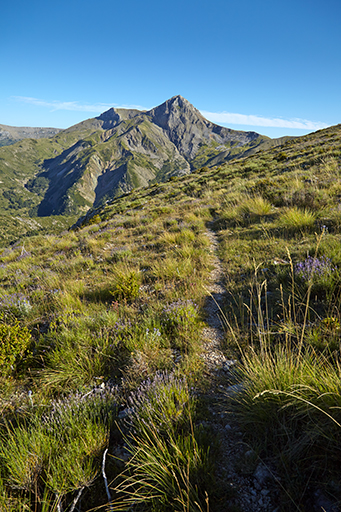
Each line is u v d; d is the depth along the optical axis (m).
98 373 3.44
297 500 1.72
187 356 3.39
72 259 10.22
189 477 1.91
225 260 6.89
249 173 21.73
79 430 2.39
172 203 19.33
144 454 2.14
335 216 7.37
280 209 10.26
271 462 2.01
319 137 34.19
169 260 6.98
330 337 2.89
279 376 2.38
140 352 3.47
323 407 2.02
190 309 4.36
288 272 4.97
